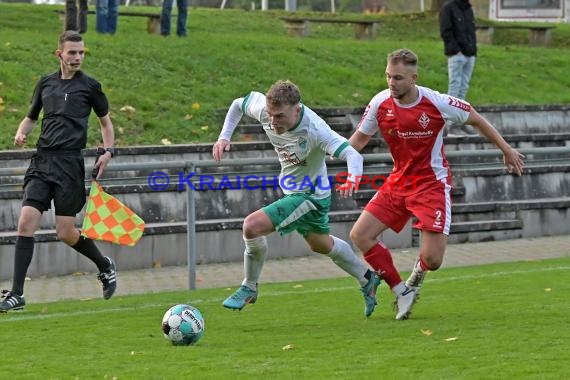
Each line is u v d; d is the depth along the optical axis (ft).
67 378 47.80
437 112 61.36
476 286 77.20
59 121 68.80
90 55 135.64
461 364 48.60
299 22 181.37
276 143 61.52
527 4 251.39
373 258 63.05
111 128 71.82
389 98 62.18
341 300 72.95
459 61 132.46
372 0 342.03
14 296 67.82
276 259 103.09
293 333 58.75
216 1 342.85
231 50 148.46
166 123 122.72
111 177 104.37
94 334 59.72
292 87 58.80
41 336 59.31
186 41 150.20
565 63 169.48
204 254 101.91
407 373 46.98
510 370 47.03
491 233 114.73
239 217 106.73
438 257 62.13
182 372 48.11
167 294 79.71
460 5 132.67
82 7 149.48
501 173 119.65
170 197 103.91
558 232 118.52
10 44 136.05
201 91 132.87
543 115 140.26
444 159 63.05
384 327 59.93
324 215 62.59
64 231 69.77
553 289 74.23
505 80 154.61
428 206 61.82
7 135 112.88
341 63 152.56
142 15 161.48
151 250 99.60
